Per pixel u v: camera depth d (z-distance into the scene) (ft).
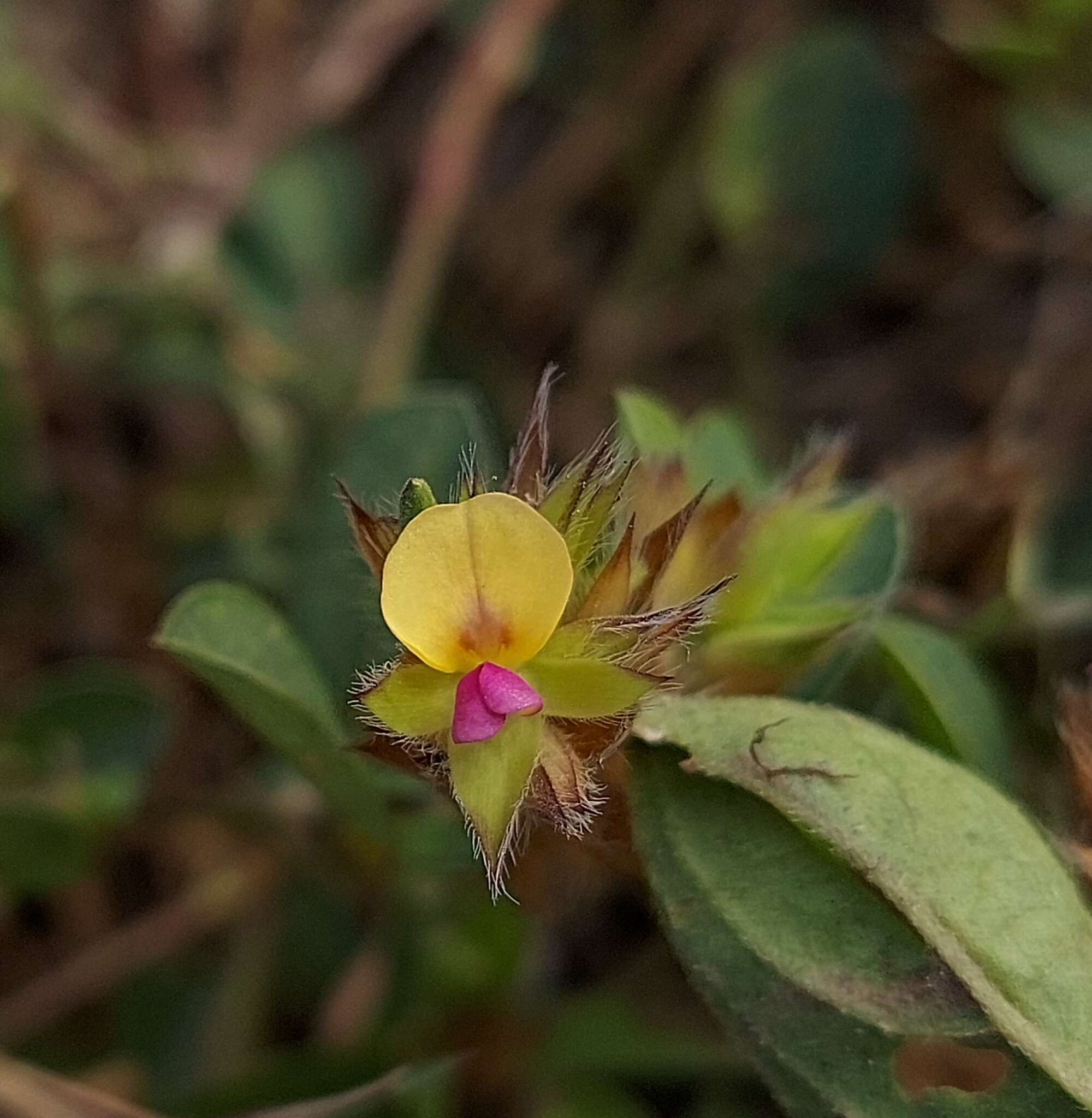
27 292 0.61
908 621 0.55
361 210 0.77
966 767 0.49
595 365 0.76
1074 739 0.49
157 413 0.71
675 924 0.47
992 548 0.60
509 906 0.56
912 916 0.46
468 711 0.44
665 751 0.47
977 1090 0.48
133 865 0.63
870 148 0.73
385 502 0.52
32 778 0.56
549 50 0.81
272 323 0.71
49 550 0.68
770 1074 0.47
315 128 0.77
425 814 0.53
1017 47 0.69
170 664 0.64
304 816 0.57
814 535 0.49
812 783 0.47
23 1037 0.59
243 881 0.60
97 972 0.60
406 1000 0.57
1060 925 0.46
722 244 0.77
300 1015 0.60
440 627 0.45
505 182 0.81
